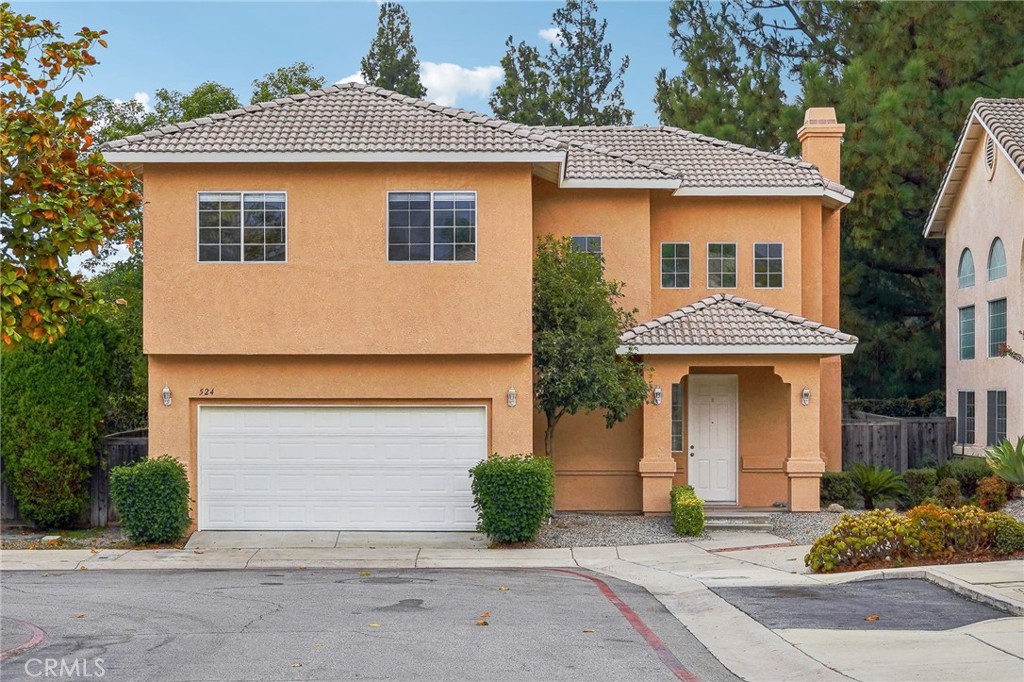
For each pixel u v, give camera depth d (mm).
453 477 20391
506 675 10094
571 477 23156
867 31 36562
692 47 40094
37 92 11516
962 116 32094
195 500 20234
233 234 19922
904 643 11219
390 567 17141
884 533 15734
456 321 19938
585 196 23406
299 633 11906
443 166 19984
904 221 34094
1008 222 25375
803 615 12742
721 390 24016
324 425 20391
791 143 35281
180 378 20188
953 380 29672
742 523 20641
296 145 19609
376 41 56781
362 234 19938
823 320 26047
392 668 10328
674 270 24438
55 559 17844
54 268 11164
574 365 20391
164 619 12711
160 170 19875
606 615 13117
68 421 20750
